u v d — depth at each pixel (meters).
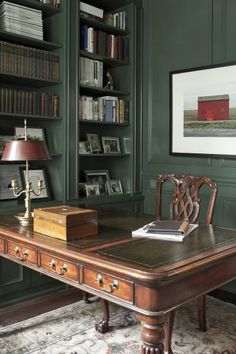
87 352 2.22
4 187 3.11
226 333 2.44
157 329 1.36
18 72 2.93
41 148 2.21
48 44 3.09
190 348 2.25
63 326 2.56
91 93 3.78
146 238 1.84
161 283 1.32
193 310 2.79
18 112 2.99
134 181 3.84
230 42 3.20
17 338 2.39
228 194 3.26
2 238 2.06
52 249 1.68
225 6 3.22
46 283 3.13
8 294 2.91
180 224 2.02
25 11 2.97
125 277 1.41
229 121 3.20
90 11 3.42
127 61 3.77
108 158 4.00
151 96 3.81
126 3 3.74
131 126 3.82
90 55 3.45
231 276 1.70
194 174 3.49
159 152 3.76
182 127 3.53
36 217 1.96
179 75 3.52
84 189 3.58
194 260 1.49
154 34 3.75
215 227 2.14
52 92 3.29
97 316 2.71
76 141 3.29
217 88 3.26
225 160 3.28
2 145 3.05
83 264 1.57
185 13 3.50
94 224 1.91
